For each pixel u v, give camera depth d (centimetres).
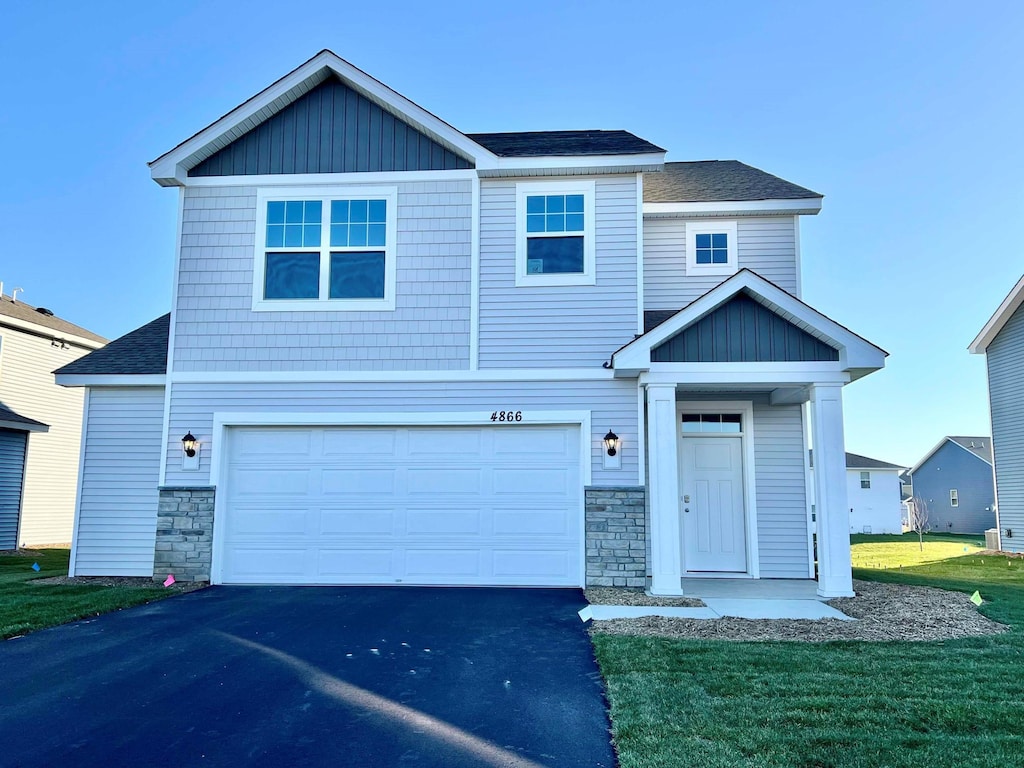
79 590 898
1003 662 561
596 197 1004
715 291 877
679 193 1162
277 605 815
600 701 485
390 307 1000
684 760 371
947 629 691
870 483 4041
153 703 480
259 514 981
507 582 951
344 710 467
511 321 990
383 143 1029
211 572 960
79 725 439
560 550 953
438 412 979
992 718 431
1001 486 1934
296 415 988
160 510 975
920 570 1404
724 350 890
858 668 542
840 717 433
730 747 388
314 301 1006
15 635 666
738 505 1062
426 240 1009
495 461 976
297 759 389
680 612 775
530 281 993
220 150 1043
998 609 794
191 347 1007
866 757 374
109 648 621
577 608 798
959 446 3900
